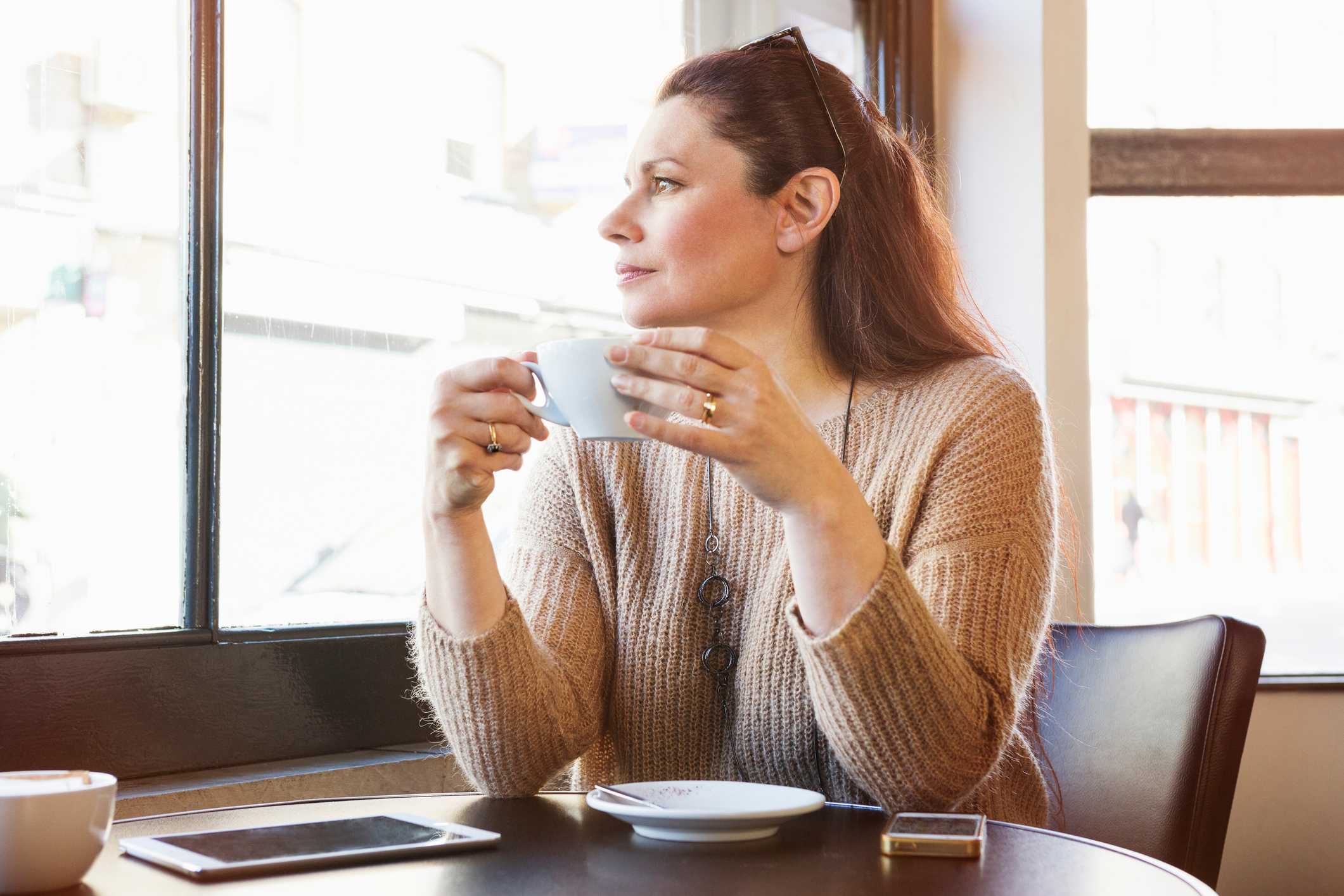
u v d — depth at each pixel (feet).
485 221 5.54
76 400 4.01
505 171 5.62
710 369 2.46
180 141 4.33
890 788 2.84
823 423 3.73
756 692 3.45
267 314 4.64
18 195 3.87
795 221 3.69
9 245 3.85
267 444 4.65
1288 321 7.74
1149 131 7.41
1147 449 7.54
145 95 4.22
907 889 2.09
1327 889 7.21
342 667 4.68
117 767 3.94
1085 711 4.70
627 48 6.23
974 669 2.98
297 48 4.73
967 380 3.59
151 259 4.24
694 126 3.64
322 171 4.83
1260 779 7.24
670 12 6.47
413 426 5.24
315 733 4.58
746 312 3.79
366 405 5.03
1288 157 7.50
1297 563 7.71
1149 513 7.51
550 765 3.26
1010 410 3.49
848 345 3.81
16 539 3.85
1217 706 4.38
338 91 4.89
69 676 3.81
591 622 3.69
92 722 3.87
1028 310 7.00
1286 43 7.64
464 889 2.09
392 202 5.12
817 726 3.37
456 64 5.38
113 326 4.12
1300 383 7.76
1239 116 7.62
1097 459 7.47
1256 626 4.50
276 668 4.44
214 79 4.38
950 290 4.17
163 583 4.25
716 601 3.63
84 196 4.04
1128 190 7.39
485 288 5.56
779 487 2.59
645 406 2.52
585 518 3.80
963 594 3.10
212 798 3.91
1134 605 7.48
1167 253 7.60
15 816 2.00
